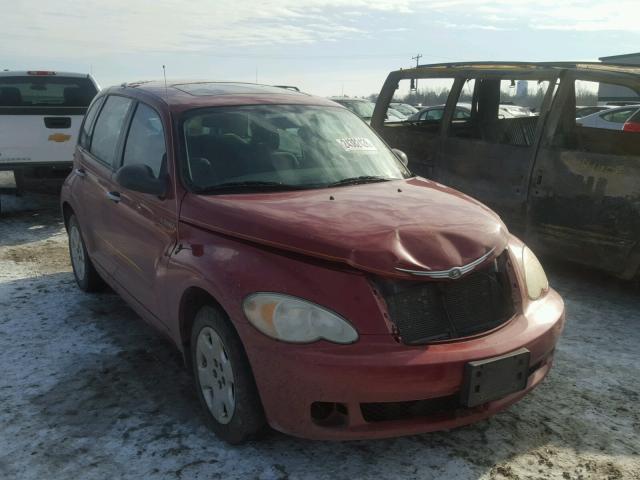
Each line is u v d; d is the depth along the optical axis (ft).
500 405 9.52
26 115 26.37
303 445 10.14
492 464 9.73
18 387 12.07
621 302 17.16
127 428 10.64
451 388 8.79
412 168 22.94
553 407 11.49
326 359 8.45
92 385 12.17
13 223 27.17
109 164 14.75
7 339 14.34
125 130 14.29
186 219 10.90
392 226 9.68
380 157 13.83
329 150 13.15
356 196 11.28
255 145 12.46
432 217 10.29
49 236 24.77
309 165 12.53
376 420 8.95
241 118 12.94
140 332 14.79
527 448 10.17
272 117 13.32
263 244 9.60
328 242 9.09
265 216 9.89
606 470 9.62
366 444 10.21
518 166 19.06
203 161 11.78
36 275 19.38
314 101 14.69
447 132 21.59
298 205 10.54
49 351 13.71
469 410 9.27
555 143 18.24
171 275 10.84
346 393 8.50
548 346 10.01
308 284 8.91
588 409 11.43
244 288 9.14
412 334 8.91
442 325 9.16
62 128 27.17
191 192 11.19
